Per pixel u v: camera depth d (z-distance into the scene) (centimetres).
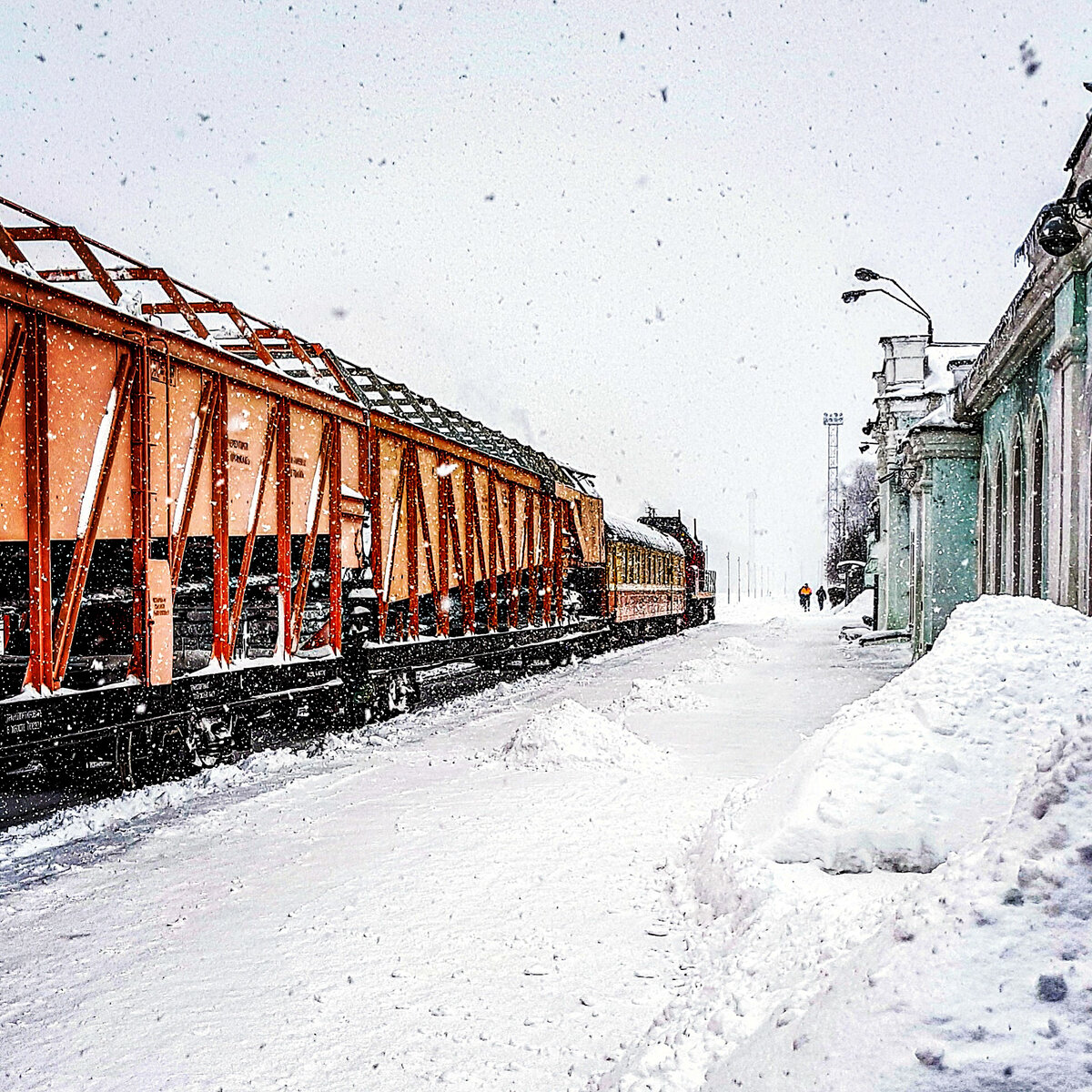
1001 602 653
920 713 576
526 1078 378
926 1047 226
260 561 1253
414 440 1586
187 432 961
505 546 2111
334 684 1291
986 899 255
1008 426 1664
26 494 752
